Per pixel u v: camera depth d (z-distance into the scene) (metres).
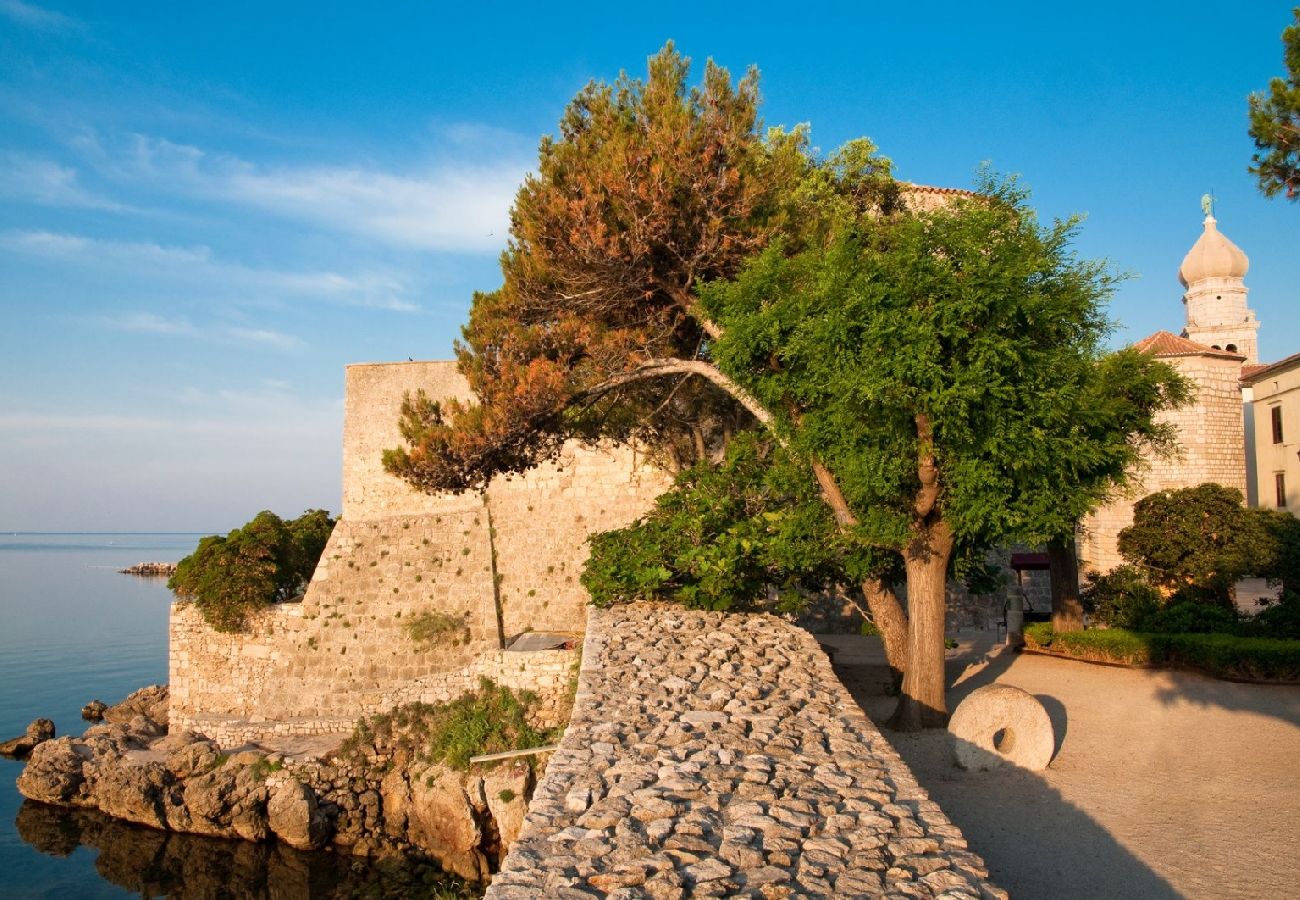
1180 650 19.88
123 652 57.12
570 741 8.31
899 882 5.35
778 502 17.86
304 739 26.70
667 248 17.58
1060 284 13.67
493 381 18.03
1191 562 25.23
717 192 16.88
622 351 18.17
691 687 10.54
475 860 21.27
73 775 26.88
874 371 12.94
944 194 30.06
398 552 31.41
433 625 29.73
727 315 15.62
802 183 23.08
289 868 22.06
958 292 12.80
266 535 31.31
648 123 17.56
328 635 30.02
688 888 5.18
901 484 14.72
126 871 22.69
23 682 46.88
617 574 17.06
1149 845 9.81
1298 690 17.53
